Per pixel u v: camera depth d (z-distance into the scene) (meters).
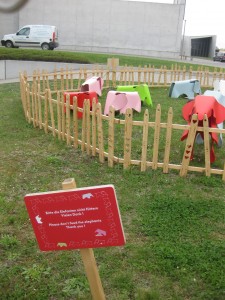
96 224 2.21
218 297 3.12
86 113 6.47
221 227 4.27
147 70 15.25
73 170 5.91
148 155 6.64
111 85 15.25
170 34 35.84
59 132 7.44
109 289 3.22
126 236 4.04
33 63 18.03
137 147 7.08
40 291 3.19
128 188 5.23
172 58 34.12
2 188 5.19
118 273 3.42
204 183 5.46
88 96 9.35
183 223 4.30
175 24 35.59
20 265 3.54
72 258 3.66
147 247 3.81
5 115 9.41
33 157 6.46
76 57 19.94
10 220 4.30
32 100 8.38
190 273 3.41
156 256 3.66
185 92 12.97
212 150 6.25
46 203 2.19
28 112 8.70
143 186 5.32
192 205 4.71
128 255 3.70
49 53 19.28
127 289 3.22
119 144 7.23
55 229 2.27
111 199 2.13
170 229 4.17
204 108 6.13
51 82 15.22
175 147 7.13
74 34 35.06
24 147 7.00
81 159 6.41
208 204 4.78
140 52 36.00
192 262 3.56
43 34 29.44
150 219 4.37
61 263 3.57
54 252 3.76
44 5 33.62
